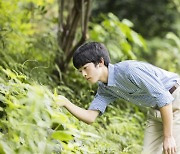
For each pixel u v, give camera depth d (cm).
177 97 373
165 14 1180
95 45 345
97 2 1158
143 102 364
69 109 349
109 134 416
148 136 396
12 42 483
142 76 346
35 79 407
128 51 577
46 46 504
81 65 341
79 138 300
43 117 269
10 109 271
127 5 1157
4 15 520
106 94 375
